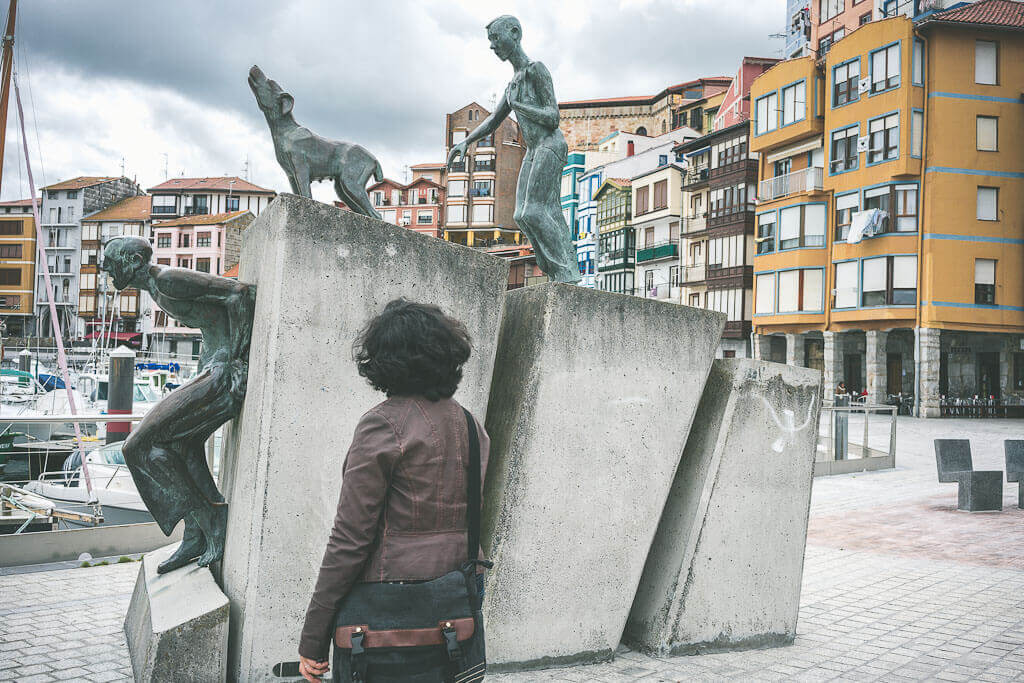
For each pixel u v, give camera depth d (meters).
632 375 4.00
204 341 3.68
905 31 31.73
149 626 3.20
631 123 74.88
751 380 4.34
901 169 31.69
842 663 4.02
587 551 3.87
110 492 9.11
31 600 4.89
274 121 3.74
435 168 82.56
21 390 25.38
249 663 3.17
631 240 54.47
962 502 9.66
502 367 4.02
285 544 3.23
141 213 89.38
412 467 1.95
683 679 3.70
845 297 34.41
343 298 3.35
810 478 4.54
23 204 90.81
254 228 3.75
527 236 4.89
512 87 4.87
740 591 4.28
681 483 4.34
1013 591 5.65
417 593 1.91
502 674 3.66
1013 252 31.70
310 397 3.28
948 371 34.19
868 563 6.63
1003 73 31.88
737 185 42.50
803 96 36.53
